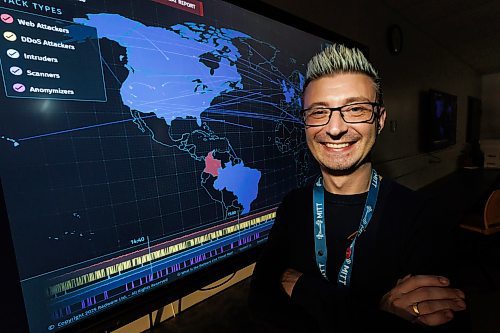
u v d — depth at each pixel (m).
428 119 3.08
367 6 2.08
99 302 0.65
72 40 0.60
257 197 1.07
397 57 2.55
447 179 3.82
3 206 0.52
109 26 0.66
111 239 0.67
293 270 0.69
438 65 3.58
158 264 0.76
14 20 0.53
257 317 0.64
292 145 1.24
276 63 1.13
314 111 0.60
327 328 0.51
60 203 0.59
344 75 0.56
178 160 0.81
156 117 0.75
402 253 0.57
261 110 1.08
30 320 0.56
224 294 1.08
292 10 1.38
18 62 0.53
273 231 0.77
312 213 0.68
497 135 5.72
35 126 0.56
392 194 0.61
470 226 2.14
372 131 0.58
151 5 0.73
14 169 0.53
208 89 0.88
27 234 0.55
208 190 0.89
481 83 5.79
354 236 0.60
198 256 0.86
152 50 0.74
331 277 0.63
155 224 0.75
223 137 0.94
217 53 0.91
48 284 0.58
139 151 0.72
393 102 2.50
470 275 2.00
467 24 2.99
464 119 4.85
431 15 2.66
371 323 0.47
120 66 0.68
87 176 0.63
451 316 0.45
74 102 0.61
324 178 0.66
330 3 1.67
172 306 0.95
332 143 0.59
